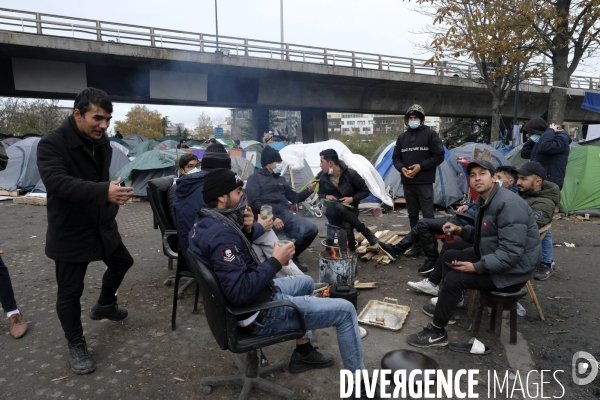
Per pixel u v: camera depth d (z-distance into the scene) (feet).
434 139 17.37
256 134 98.94
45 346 10.96
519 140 45.37
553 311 13.07
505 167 13.69
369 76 81.46
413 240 16.84
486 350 10.48
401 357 9.95
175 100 78.07
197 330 11.80
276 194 16.89
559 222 26.61
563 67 42.80
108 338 11.35
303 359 9.65
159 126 217.97
